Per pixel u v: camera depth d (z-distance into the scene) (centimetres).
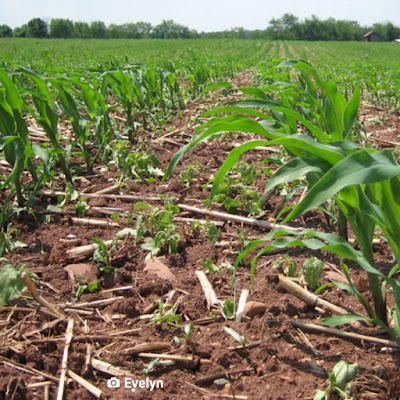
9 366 195
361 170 140
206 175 425
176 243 288
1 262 279
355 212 197
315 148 165
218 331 214
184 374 193
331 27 7994
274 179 172
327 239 181
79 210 341
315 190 144
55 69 814
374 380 184
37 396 182
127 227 325
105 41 4625
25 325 221
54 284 255
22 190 383
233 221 331
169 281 257
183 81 1168
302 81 435
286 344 207
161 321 219
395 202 173
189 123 621
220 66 1195
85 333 216
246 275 265
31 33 7894
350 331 213
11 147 337
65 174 404
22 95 407
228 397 180
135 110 639
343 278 257
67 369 194
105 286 258
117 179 417
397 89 789
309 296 233
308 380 185
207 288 248
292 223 328
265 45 4175
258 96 303
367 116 715
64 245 299
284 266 266
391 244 182
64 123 612
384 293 211
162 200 369
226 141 540
